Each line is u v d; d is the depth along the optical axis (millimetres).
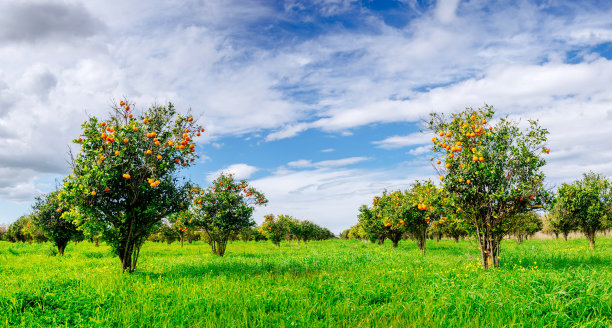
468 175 11578
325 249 24203
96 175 10758
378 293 7781
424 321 5941
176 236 37844
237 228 21031
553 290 6887
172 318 6309
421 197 16484
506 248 20516
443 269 11289
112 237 11531
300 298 7438
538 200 11266
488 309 6242
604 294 6371
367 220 27031
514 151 11484
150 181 10789
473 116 12055
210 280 9781
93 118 11406
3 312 6664
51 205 21375
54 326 6020
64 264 15500
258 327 5871
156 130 12367
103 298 7625
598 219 20500
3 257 19344
